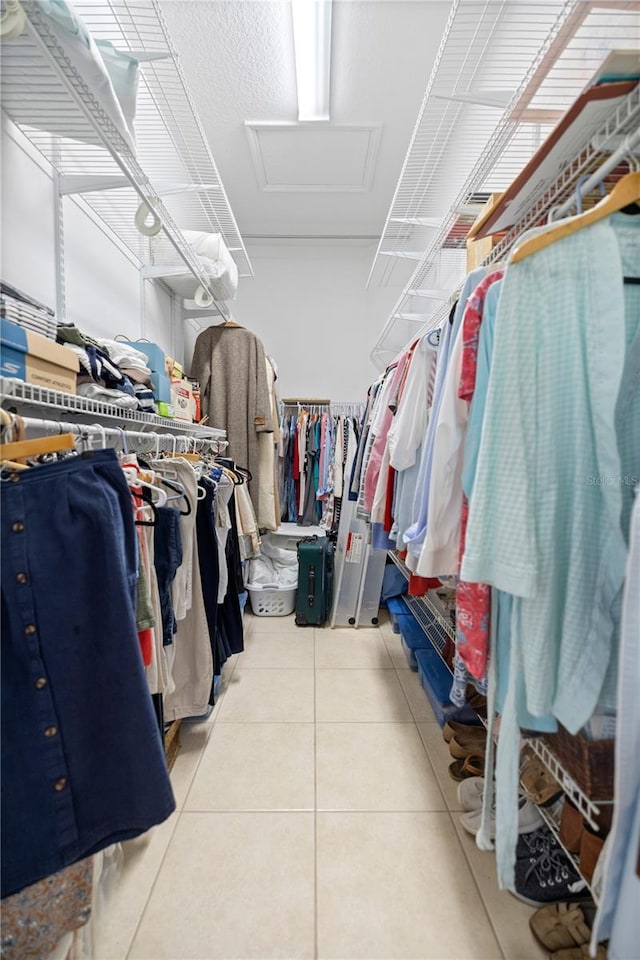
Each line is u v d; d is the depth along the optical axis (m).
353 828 1.12
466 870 1.01
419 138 1.84
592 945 0.60
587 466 0.68
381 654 2.11
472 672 0.80
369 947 0.85
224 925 0.89
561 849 0.97
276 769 1.33
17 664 0.59
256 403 2.41
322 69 1.88
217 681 1.68
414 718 1.59
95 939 0.85
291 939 0.87
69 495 0.63
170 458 1.34
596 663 0.66
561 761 0.76
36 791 0.60
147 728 0.66
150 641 0.92
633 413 0.76
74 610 0.62
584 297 0.69
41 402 0.80
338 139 2.33
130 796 0.65
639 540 0.53
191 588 1.26
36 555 0.60
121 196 1.56
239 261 3.26
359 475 2.40
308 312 3.55
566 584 0.69
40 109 1.04
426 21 1.67
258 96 2.04
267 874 1.00
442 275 2.39
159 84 1.54
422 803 1.21
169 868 1.01
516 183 0.87
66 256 1.36
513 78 1.46
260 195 2.85
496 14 1.24
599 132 0.73
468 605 0.82
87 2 1.23
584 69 0.84
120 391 1.18
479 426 0.83
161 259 2.03
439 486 0.95
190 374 2.52
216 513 1.49
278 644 2.21
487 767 0.82
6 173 1.07
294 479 3.23
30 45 0.84
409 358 1.50
